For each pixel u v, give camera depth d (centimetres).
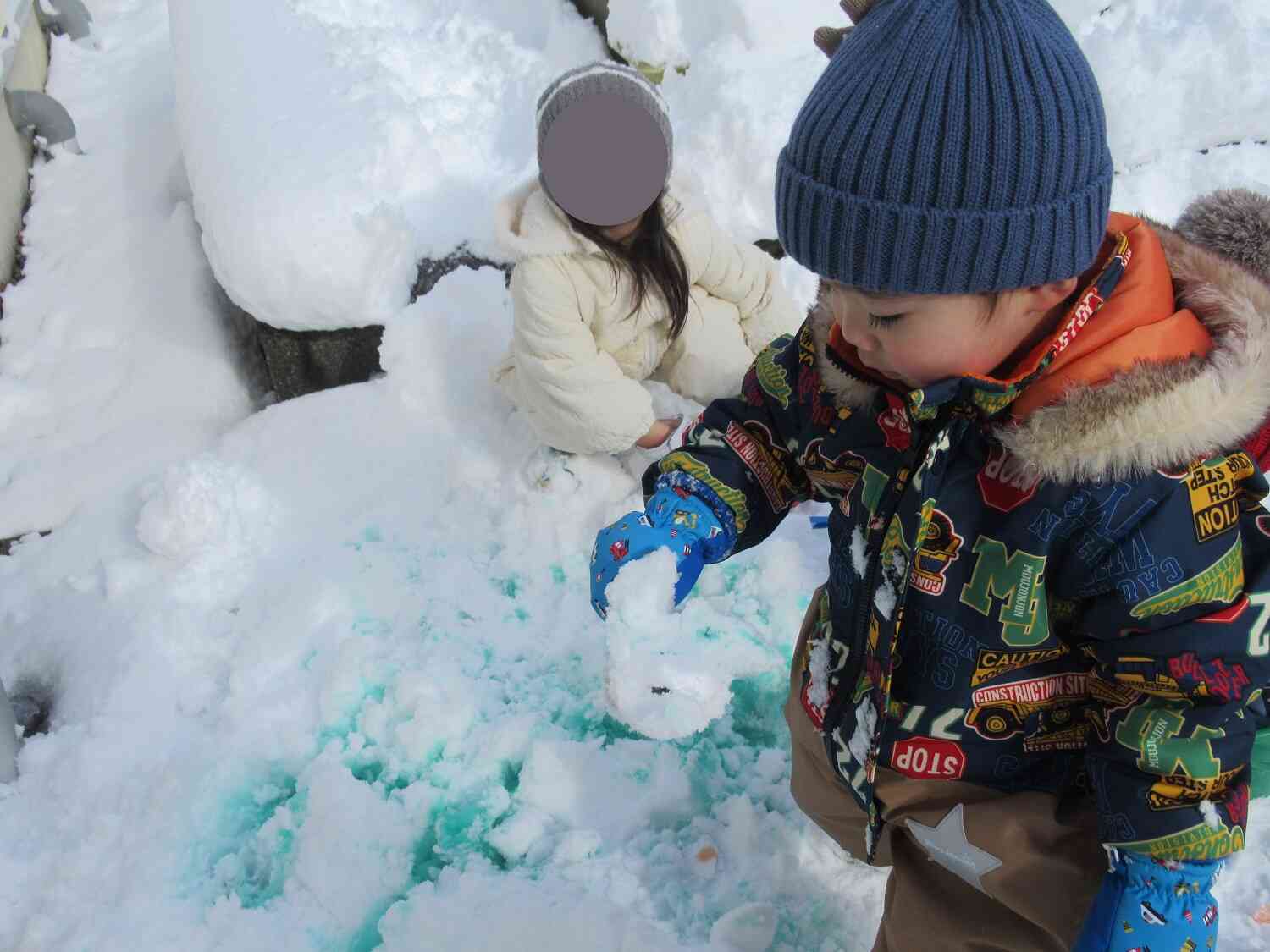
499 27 311
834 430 118
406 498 218
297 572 202
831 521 128
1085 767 118
